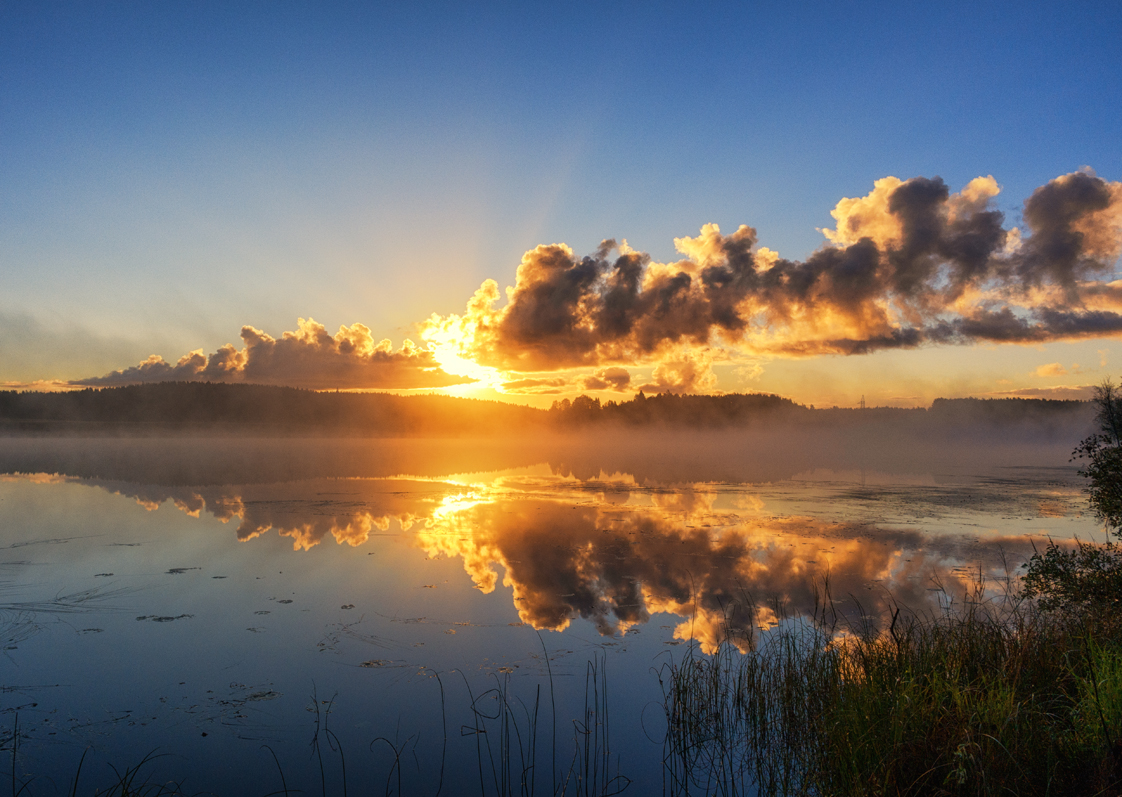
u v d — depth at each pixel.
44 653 9.52
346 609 11.60
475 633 10.43
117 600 12.08
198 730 7.29
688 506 25.45
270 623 10.83
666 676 8.75
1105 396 9.16
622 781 6.35
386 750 6.90
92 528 19.47
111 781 6.25
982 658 6.88
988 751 4.90
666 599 12.44
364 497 27.55
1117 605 7.83
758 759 6.70
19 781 6.24
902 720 5.67
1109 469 9.01
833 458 66.56
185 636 10.21
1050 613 8.32
